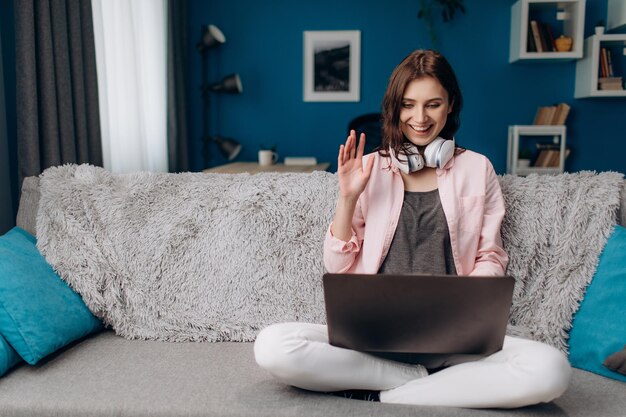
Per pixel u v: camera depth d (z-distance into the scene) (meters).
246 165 4.23
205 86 4.69
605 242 1.53
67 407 1.23
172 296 1.67
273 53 4.85
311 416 1.19
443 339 1.22
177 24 4.46
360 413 1.20
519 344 1.28
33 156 2.58
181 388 1.31
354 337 1.26
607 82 4.39
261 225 1.70
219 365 1.44
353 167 1.47
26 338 1.39
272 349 1.27
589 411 1.21
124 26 3.47
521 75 4.73
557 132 4.46
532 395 1.18
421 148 1.58
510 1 4.66
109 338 1.63
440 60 1.48
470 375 1.24
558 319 1.50
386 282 1.17
